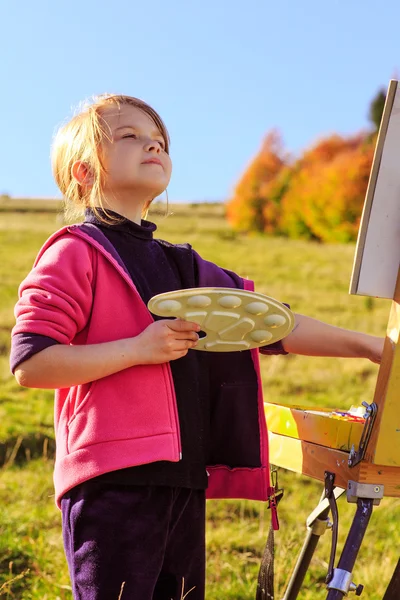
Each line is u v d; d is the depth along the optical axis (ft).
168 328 4.38
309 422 4.71
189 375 4.90
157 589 4.82
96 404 4.45
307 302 34.55
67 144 5.35
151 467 4.47
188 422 4.77
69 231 4.74
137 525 4.40
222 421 5.19
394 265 4.06
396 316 3.95
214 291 3.94
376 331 30.45
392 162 4.01
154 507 4.48
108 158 5.06
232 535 10.11
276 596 7.82
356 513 4.04
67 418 4.60
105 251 4.68
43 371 4.29
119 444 4.38
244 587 8.21
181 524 4.77
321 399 20.97
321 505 5.16
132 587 4.32
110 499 4.40
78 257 4.60
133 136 5.12
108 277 4.68
